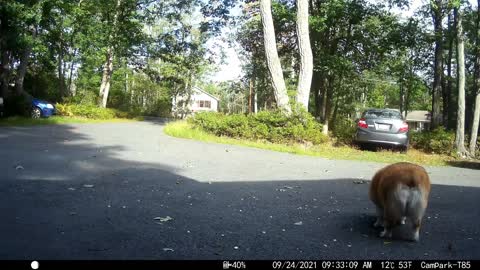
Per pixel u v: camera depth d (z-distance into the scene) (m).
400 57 23.91
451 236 5.38
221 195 7.37
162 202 6.70
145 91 55.03
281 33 25.88
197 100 85.81
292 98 17.61
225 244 4.85
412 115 73.44
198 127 18.28
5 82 23.52
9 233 4.88
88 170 9.19
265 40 18.25
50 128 19.36
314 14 22.70
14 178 7.93
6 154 10.71
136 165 10.17
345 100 30.12
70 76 39.66
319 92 26.42
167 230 5.27
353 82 26.06
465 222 6.07
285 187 8.29
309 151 14.69
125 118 33.38
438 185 9.21
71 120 25.20
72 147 12.92
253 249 4.71
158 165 10.32
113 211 6.03
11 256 4.22
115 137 16.66
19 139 14.20
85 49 31.27
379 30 22.28
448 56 31.27
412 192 5.00
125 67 40.75
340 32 22.81
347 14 21.41
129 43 33.44
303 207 6.72
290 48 26.80
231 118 17.30
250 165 11.02
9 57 24.27
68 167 9.39
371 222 5.92
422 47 23.58
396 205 5.04
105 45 32.19
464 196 7.98
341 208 6.73
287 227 5.59
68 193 6.99
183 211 6.20
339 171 10.67
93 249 4.52
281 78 18.20
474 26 22.66
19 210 5.86
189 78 52.34
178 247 4.70
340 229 5.56
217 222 5.71
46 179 8.00
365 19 22.00
